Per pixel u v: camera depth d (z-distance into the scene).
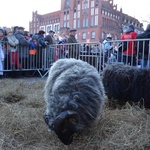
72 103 2.55
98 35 51.53
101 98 3.16
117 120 3.68
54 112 2.71
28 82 7.73
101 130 3.29
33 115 4.07
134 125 3.54
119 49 7.31
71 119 2.38
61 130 2.36
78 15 57.66
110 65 5.00
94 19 53.00
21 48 9.59
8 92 5.84
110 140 3.03
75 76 2.93
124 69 4.62
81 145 3.00
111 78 4.66
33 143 3.15
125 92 4.52
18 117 3.90
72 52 9.38
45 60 10.31
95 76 3.19
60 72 3.23
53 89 2.89
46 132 3.38
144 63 6.41
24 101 5.15
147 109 4.30
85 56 8.80
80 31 56.28
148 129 3.33
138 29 30.69
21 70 9.66
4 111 4.22
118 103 4.75
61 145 3.03
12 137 3.26
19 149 2.97
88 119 2.80
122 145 2.90
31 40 9.98
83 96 2.75
